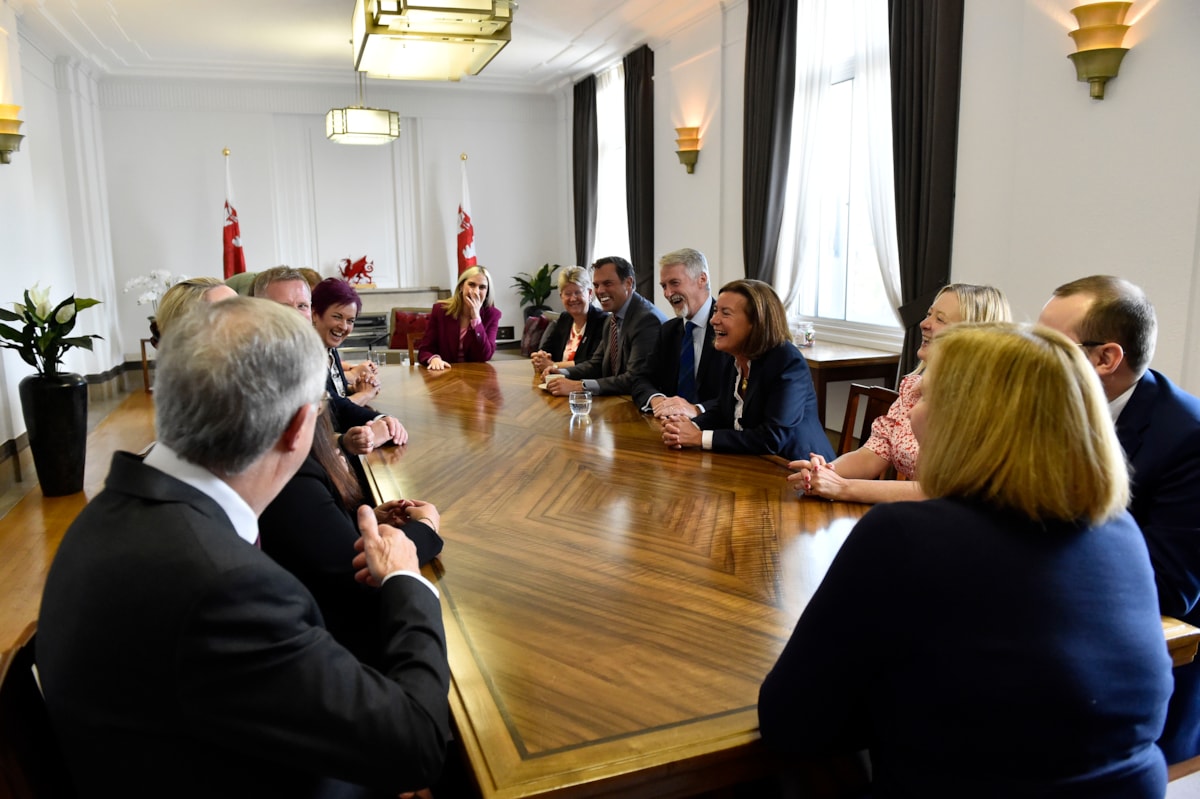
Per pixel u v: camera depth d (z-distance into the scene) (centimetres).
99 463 512
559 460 231
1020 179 345
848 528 171
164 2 614
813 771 111
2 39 508
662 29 696
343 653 89
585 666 115
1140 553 93
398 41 442
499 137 993
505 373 405
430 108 961
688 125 682
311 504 140
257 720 80
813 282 593
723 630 125
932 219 406
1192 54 276
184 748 83
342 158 948
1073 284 160
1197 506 143
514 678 111
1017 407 88
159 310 189
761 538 166
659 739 98
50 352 438
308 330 95
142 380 815
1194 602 143
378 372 411
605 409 309
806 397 251
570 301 431
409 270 990
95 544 86
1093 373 90
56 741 98
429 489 204
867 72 472
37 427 433
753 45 563
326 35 724
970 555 86
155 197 874
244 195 904
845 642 91
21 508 425
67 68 741
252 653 80
